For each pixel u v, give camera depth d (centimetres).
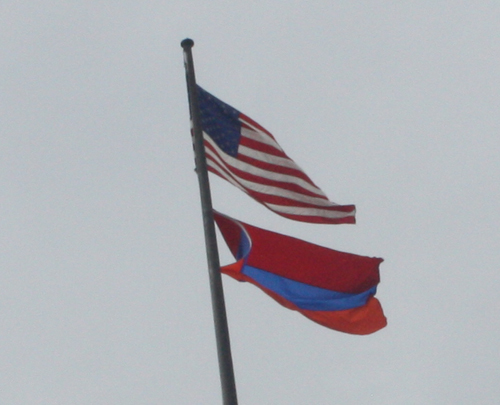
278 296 5022
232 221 5247
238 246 5225
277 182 5662
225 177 5459
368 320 5219
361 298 5281
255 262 5156
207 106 5650
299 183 5716
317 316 5075
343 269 5350
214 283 4231
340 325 5109
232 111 5759
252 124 5800
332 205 5694
